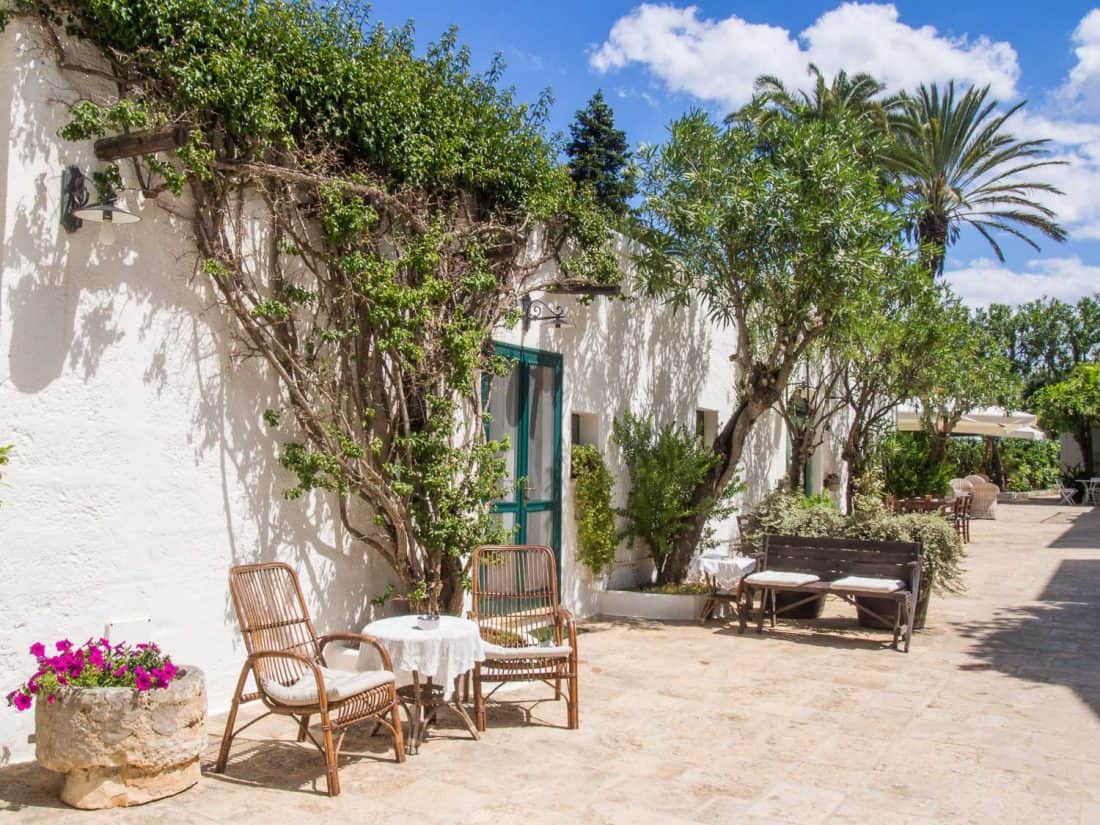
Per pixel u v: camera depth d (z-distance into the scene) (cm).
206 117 516
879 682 651
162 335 510
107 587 479
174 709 405
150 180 504
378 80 612
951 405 2055
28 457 443
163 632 507
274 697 440
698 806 413
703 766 469
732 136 891
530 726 536
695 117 891
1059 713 573
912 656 739
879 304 979
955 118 1894
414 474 617
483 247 686
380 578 661
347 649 602
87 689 389
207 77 503
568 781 443
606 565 914
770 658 727
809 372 1405
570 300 876
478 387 693
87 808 388
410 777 445
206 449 535
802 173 857
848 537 884
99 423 476
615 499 938
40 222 449
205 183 529
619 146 1566
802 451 1330
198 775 427
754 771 462
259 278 571
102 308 478
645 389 1007
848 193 833
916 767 471
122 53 479
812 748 500
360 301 621
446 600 649
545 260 763
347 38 609
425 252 606
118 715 388
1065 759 484
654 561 973
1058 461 3353
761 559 883
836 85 1939
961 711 577
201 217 529
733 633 830
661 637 805
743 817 401
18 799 397
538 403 838
